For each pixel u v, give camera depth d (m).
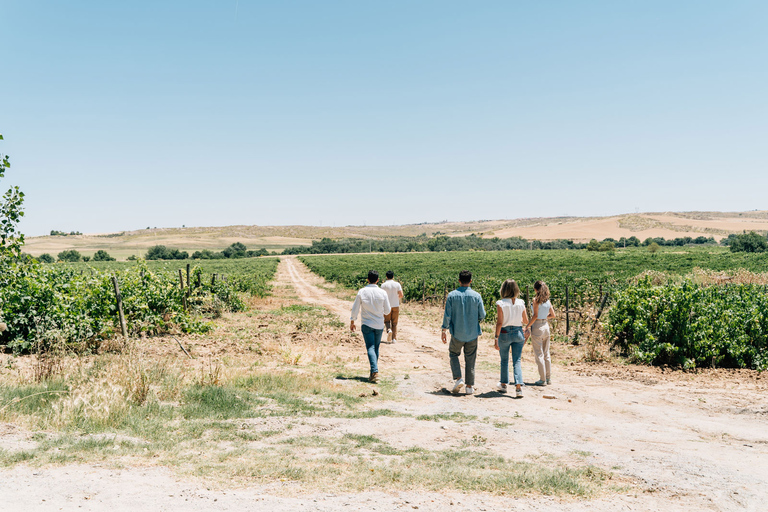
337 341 12.60
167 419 5.18
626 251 90.62
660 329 9.82
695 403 6.85
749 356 9.37
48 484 3.20
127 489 3.22
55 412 4.80
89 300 10.40
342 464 4.04
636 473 3.99
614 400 7.04
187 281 14.62
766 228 155.00
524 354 11.32
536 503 3.31
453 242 131.62
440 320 18.56
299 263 88.00
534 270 44.97
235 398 6.08
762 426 5.74
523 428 5.53
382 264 62.22
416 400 6.95
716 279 25.34
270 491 3.35
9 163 8.40
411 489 3.52
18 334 9.05
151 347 10.14
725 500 3.43
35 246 131.62
